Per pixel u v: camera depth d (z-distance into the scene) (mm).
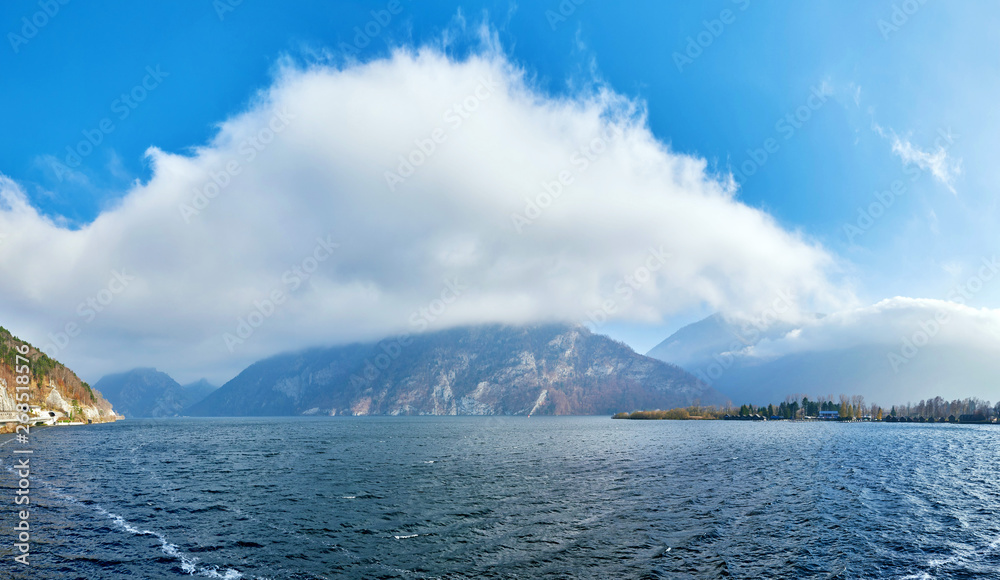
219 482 67312
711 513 47938
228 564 34469
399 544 38719
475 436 178250
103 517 47188
